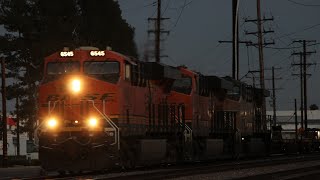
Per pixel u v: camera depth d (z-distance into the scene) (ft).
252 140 409.28
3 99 425.28
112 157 218.18
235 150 377.30
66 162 218.59
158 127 274.16
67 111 222.48
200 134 321.73
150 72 266.16
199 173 216.74
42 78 228.43
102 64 226.99
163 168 263.49
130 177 191.52
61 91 223.92
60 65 228.02
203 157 324.19
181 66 315.58
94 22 509.76
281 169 244.22
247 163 304.09
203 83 331.16
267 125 485.15
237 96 393.09
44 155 220.43
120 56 228.02
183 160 298.56
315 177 194.18
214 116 348.59
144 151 246.06
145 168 262.06
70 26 531.09
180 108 302.45
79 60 226.99
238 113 388.98
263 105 460.96
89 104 222.07
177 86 305.73
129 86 235.81
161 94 282.15
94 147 217.36
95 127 219.20
